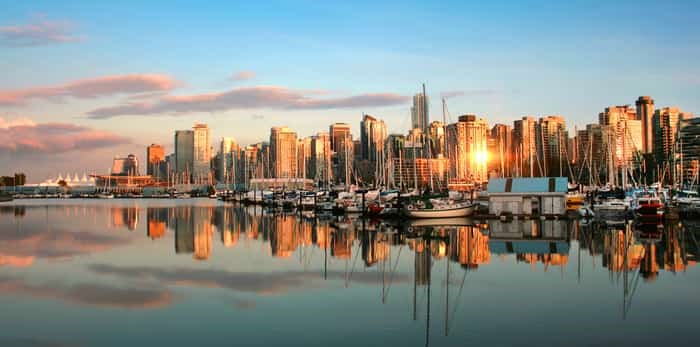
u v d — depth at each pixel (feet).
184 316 109.50
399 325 102.22
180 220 385.70
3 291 132.87
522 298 122.21
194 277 150.30
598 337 93.81
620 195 428.56
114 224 348.59
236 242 235.81
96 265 172.65
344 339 94.27
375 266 167.73
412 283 140.36
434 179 597.52
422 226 303.48
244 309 114.52
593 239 229.25
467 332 97.35
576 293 126.31
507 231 266.98
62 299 124.16
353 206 415.44
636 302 117.39
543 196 336.90
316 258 185.06
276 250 206.90
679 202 352.69
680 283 136.46
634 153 593.42
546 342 91.40
